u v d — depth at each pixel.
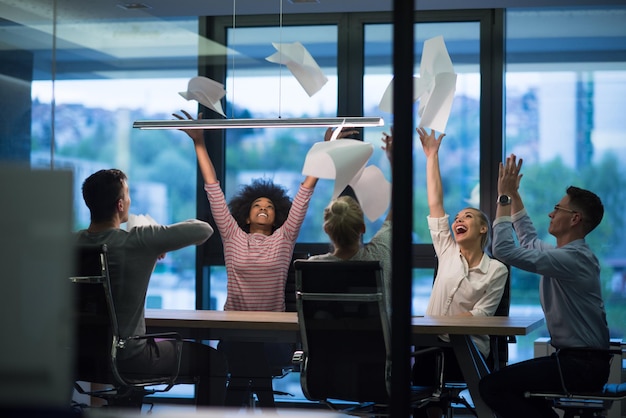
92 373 3.26
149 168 5.97
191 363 3.52
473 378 3.34
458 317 3.60
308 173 3.55
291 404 3.72
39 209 1.21
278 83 5.95
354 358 3.02
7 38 5.89
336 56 5.92
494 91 5.66
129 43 5.96
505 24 5.64
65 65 5.93
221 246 5.89
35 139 5.92
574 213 3.46
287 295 4.27
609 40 5.52
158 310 3.97
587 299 3.38
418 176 5.56
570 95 5.56
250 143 5.90
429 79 3.83
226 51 5.97
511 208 3.59
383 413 3.05
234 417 3.53
